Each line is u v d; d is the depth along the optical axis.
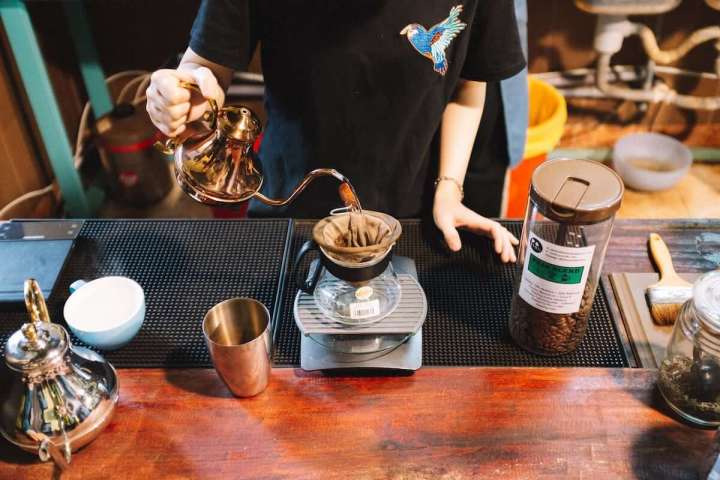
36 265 1.22
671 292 1.13
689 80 2.98
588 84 3.04
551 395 0.99
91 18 2.82
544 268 0.96
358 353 1.04
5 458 0.92
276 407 0.99
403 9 1.29
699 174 3.07
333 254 0.96
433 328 1.12
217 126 1.00
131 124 2.78
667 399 0.97
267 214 1.59
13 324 1.13
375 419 0.97
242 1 1.28
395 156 1.49
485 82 1.49
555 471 0.89
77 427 0.91
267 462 0.91
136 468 0.91
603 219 0.89
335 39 1.32
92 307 1.09
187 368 1.05
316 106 1.41
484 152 1.93
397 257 1.22
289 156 1.51
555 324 1.01
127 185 2.87
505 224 1.35
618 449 0.92
